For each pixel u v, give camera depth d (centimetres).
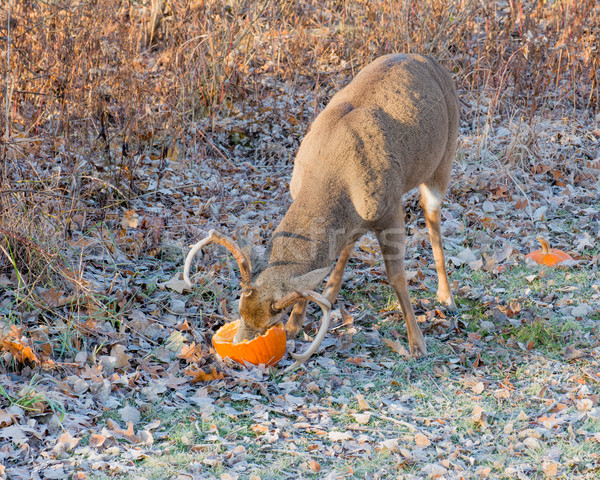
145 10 1453
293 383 650
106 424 574
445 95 813
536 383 664
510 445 565
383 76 743
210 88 1280
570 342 748
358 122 681
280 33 1423
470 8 1431
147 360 670
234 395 624
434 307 821
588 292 854
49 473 503
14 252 748
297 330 735
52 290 721
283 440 568
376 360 714
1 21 923
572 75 1392
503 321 790
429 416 614
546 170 1180
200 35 1265
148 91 1100
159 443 559
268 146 1204
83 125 1040
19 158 957
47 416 566
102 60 1066
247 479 519
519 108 1338
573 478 528
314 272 608
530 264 920
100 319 707
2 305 707
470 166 1188
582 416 601
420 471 537
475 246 977
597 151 1239
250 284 604
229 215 992
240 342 640
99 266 824
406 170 726
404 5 1352
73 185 884
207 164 1149
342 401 630
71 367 634
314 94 1321
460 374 691
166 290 804
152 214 970
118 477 509
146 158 1127
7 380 595
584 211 1060
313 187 656
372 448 562
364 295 849
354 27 1437
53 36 1084
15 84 1016
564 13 1482
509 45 1453
